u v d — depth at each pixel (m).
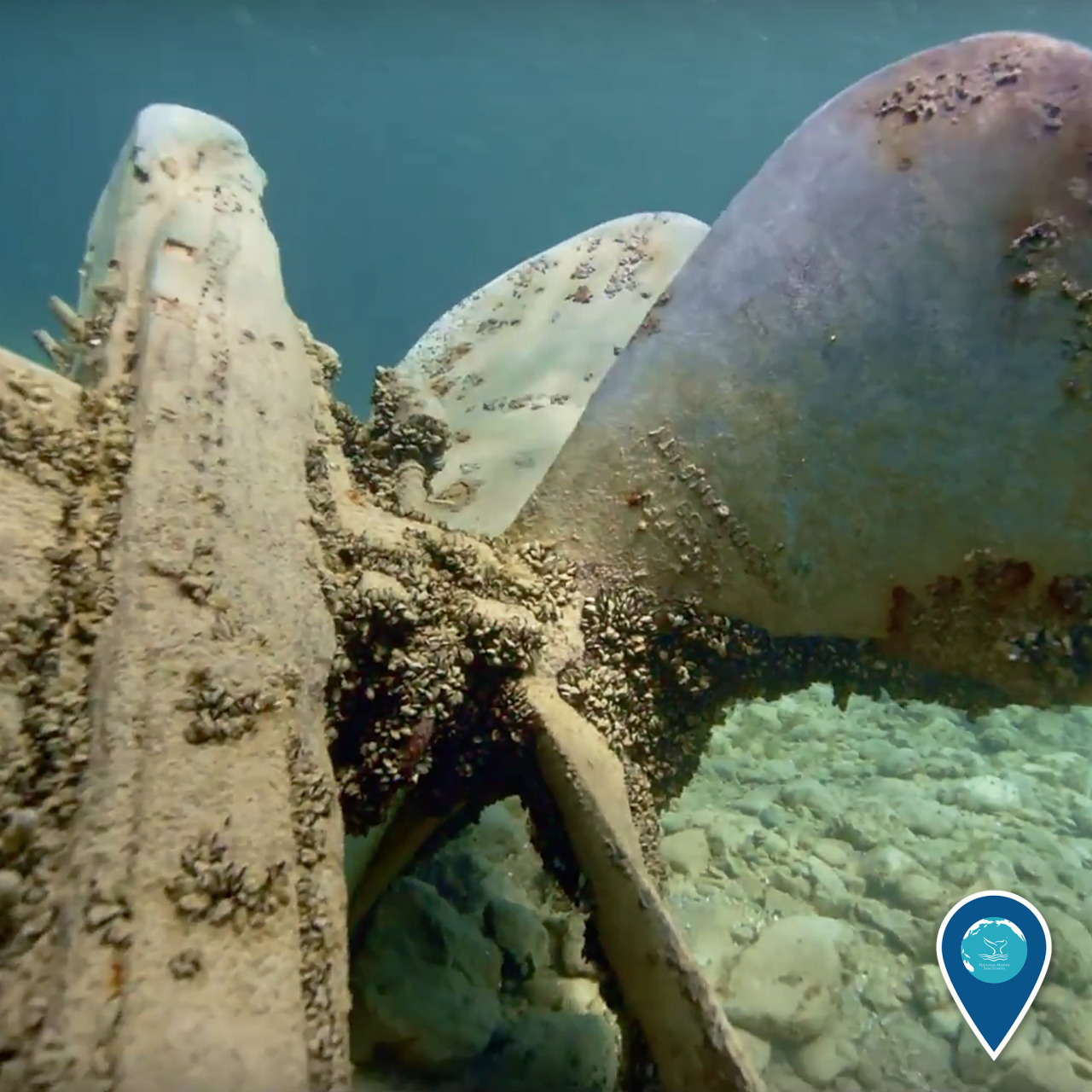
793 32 20.69
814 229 1.64
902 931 2.21
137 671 1.13
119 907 0.97
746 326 1.67
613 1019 1.77
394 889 1.81
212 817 1.06
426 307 35.72
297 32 26.22
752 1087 1.24
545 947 1.89
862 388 1.60
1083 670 1.59
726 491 1.67
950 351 1.55
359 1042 1.60
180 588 1.22
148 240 1.76
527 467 2.35
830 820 2.62
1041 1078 1.90
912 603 1.64
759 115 31.61
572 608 1.68
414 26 24.47
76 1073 0.87
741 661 1.75
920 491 1.59
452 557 1.58
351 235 42.09
